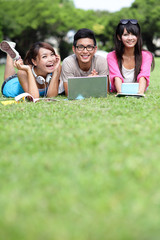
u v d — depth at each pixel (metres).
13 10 29.48
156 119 2.21
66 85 3.92
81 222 0.96
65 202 1.08
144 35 29.83
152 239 0.87
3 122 2.33
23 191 1.17
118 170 1.30
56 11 29.02
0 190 1.19
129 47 3.84
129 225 0.94
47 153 1.58
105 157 1.47
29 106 3.02
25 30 29.59
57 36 30.92
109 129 1.97
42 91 4.05
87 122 2.19
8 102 3.46
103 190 1.14
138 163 1.38
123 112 2.53
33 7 28.80
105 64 3.98
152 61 4.14
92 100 3.31
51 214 1.01
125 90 3.80
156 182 1.21
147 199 1.08
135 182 1.21
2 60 28.52
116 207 1.04
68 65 3.87
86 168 1.36
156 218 0.97
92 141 1.70
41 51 3.71
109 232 0.91
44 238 0.89
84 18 30.05
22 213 1.02
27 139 1.82
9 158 1.52
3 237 0.91
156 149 1.58
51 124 2.17
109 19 29.56
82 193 1.13
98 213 1.01
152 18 28.27
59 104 3.12
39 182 1.23
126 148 1.59
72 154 1.54
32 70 3.87
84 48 3.63
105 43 31.09
